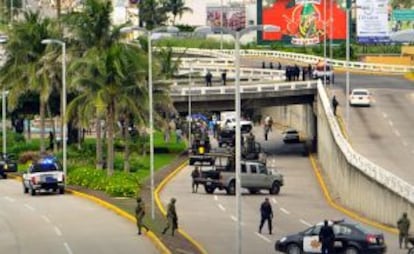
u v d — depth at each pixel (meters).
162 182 141.75
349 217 106.19
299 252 78.19
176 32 113.31
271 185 130.38
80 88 146.38
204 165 160.75
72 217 107.69
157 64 149.00
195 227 97.75
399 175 117.56
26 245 88.12
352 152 116.00
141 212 93.25
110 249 84.62
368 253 76.06
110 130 138.38
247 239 89.62
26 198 129.25
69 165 152.25
